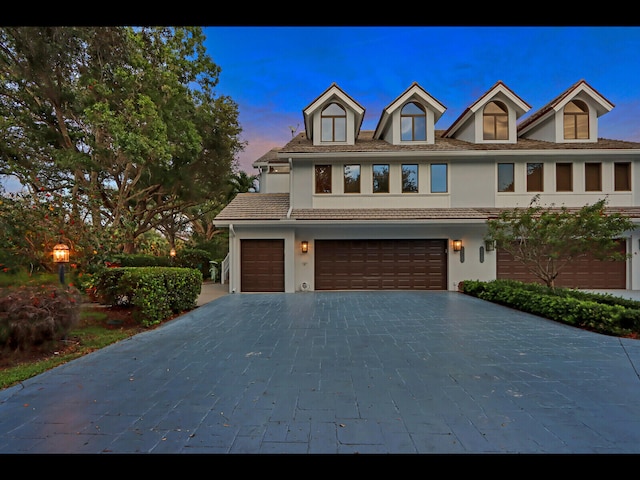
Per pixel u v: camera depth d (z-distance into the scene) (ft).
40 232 24.71
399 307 28.32
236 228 39.70
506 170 41.37
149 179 53.83
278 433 8.53
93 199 31.14
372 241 41.11
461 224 38.60
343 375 12.62
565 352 15.40
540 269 27.94
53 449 7.87
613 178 40.09
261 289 40.01
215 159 58.70
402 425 8.89
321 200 42.06
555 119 42.24
